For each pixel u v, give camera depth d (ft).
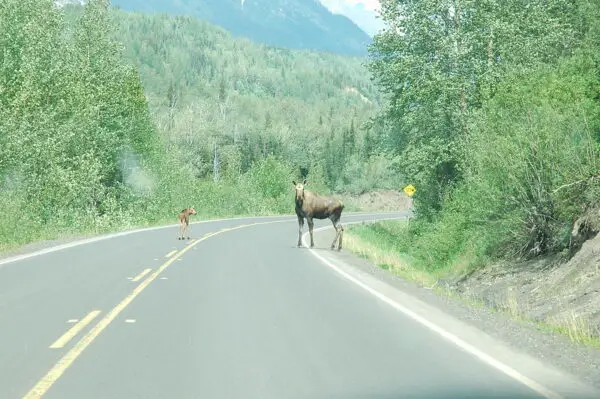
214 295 42.70
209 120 516.73
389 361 24.94
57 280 49.32
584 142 52.29
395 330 31.48
